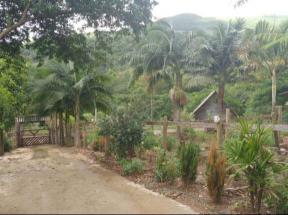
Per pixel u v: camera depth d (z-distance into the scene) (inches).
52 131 917.2
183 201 247.0
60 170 393.4
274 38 861.8
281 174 231.0
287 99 1104.8
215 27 871.1
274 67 907.4
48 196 269.7
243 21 869.2
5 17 377.7
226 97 1242.6
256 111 1106.7
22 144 855.1
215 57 860.0
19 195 277.0
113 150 423.5
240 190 259.1
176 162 312.3
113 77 784.3
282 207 218.7
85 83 726.5
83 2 365.7
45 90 774.5
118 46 807.1
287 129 312.2
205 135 553.9
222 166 239.8
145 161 384.5
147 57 820.0
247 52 853.8
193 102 1283.2
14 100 666.2
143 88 1178.6
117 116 419.8
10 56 435.5
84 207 235.3
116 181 317.7
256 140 220.2
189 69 872.3
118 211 223.9
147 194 267.1
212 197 240.4
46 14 364.2
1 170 412.5
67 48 425.1
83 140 670.5
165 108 1248.2
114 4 370.6
